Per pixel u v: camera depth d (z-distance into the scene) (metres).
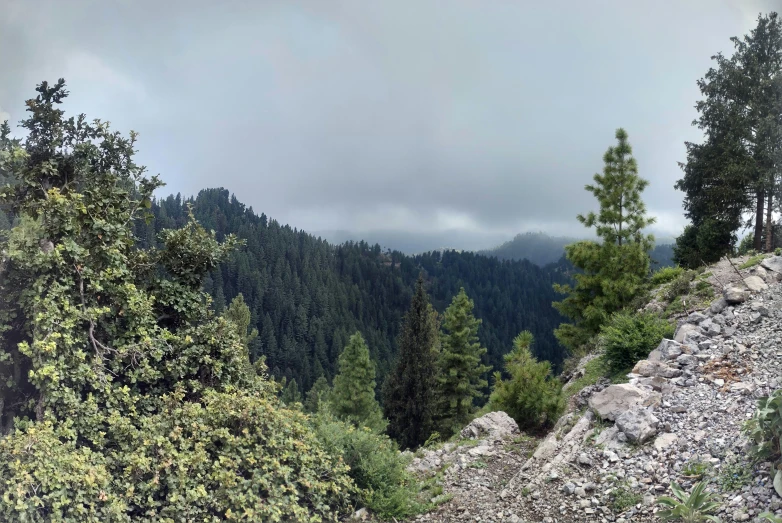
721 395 8.59
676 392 9.20
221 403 8.34
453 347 35.09
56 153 10.09
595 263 18.06
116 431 7.66
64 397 7.37
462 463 10.30
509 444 11.23
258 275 122.25
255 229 157.38
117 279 9.11
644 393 9.33
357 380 34.97
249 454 7.75
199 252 10.97
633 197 17.86
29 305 7.84
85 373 7.71
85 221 8.76
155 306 10.39
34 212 8.95
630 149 18.06
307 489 8.03
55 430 7.21
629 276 17.14
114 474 7.27
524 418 12.45
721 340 10.65
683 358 10.20
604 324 16.78
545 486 8.20
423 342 32.72
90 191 9.29
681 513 5.94
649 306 15.71
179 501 7.09
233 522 7.19
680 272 18.94
